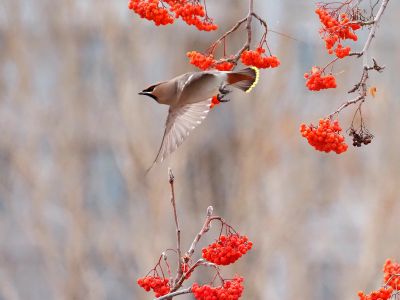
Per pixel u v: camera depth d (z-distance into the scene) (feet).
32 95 74.43
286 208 70.64
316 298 77.97
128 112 71.46
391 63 70.54
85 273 71.46
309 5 73.00
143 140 70.90
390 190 69.77
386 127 71.36
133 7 26.73
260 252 69.51
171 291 25.48
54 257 72.08
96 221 73.31
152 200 69.92
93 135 73.82
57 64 75.15
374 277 68.85
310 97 71.72
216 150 72.13
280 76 71.82
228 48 71.05
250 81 25.75
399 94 71.31
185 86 25.48
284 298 71.92
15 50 74.59
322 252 77.25
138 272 69.72
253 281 68.44
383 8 25.99
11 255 81.15
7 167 73.97
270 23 72.28
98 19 72.90
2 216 79.97
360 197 75.97
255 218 70.23
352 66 69.72
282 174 71.51
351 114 69.21
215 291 24.67
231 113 73.20
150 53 72.95
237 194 70.85
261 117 71.82
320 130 26.04
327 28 26.48
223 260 25.35
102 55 74.02
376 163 71.51
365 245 69.72
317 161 72.90
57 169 73.67
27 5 75.51
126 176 70.74
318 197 73.77
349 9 26.43
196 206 71.10
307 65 73.51
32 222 72.38
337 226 77.15
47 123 74.08
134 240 69.77
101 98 74.18
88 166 75.15
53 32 75.25
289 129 71.72
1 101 74.33
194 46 72.59
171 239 70.03
